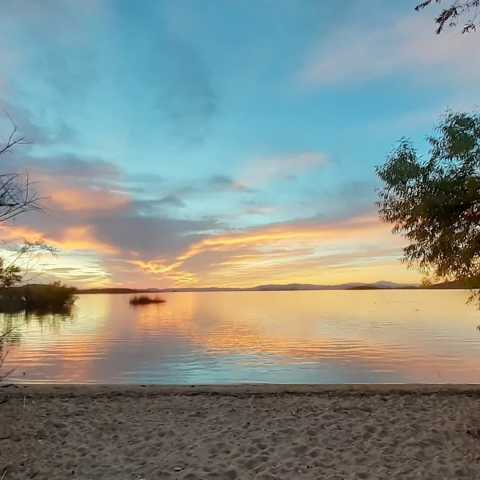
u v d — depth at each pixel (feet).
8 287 24.23
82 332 114.52
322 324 133.90
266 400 30.40
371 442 22.52
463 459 20.04
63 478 18.67
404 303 289.12
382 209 23.38
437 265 22.53
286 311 218.59
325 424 25.48
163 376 54.65
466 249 20.77
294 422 25.93
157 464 20.12
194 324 141.49
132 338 99.60
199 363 65.10
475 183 19.65
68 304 205.36
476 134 20.02
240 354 73.67
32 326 130.31
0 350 45.88
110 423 25.91
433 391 31.94
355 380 50.44
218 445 22.40
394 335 97.66
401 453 20.98
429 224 21.76
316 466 19.67
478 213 20.40
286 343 87.40
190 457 20.92
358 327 119.96
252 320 158.40
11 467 19.72
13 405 29.35
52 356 71.56
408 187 21.61
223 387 33.45
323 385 33.76
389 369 57.52
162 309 254.88
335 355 70.38
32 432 24.34
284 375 54.49
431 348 76.13
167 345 86.99
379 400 30.09
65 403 29.84
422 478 18.17
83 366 62.28
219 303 354.54
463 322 131.44
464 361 63.05
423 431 23.95
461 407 28.27
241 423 25.86
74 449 21.98
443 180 20.71
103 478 18.66
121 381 50.65
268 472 19.08
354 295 542.16
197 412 27.94
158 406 29.22
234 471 19.22
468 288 23.07
